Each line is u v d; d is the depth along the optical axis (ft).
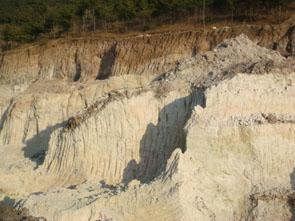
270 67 99.50
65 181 99.14
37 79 214.90
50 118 134.62
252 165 87.61
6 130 138.72
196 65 113.70
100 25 252.62
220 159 87.35
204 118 91.81
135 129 102.17
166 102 104.78
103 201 80.48
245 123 89.81
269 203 81.20
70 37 239.30
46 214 80.02
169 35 187.52
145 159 100.42
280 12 192.24
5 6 373.40
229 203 82.99
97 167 100.42
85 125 102.89
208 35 180.45
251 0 203.72
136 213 79.00
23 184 99.81
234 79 97.35
